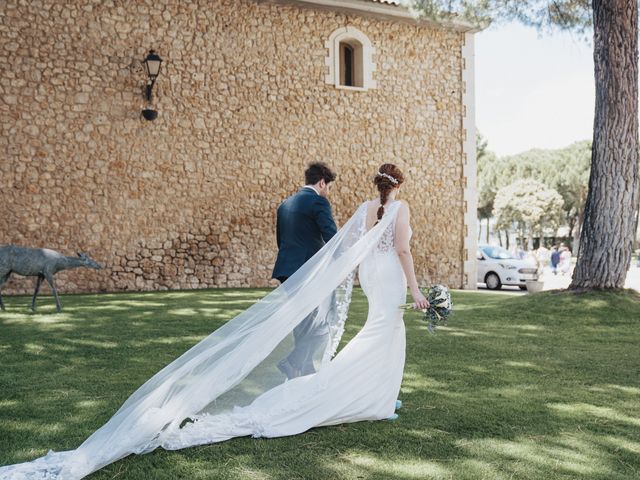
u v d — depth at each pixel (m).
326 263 3.43
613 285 8.06
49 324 6.81
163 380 3.01
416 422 3.35
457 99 15.50
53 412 3.46
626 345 5.88
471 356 5.28
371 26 14.53
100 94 12.05
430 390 4.08
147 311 8.10
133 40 12.30
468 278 15.51
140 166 12.37
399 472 2.63
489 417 3.46
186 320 7.22
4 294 11.15
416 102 15.02
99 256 12.02
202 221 12.88
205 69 12.90
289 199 4.02
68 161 11.82
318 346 3.37
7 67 11.38
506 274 16.86
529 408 3.65
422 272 14.97
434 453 2.87
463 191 15.51
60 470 2.53
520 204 44.69
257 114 13.38
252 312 3.29
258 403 3.19
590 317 7.25
